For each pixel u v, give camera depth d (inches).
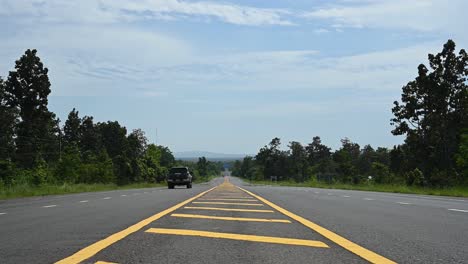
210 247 320.8
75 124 4633.4
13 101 2839.6
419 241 349.4
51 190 1369.3
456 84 2578.7
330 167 5940.0
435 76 2588.6
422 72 2623.0
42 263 266.2
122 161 3821.4
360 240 353.4
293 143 7209.6
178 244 332.5
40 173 1991.9
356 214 561.0
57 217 525.0
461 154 2234.3
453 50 2576.3
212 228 419.8
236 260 277.3
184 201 804.6
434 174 2202.3
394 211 610.2
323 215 545.3
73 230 406.6
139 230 404.5
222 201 804.0
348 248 318.0
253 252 303.1
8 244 331.9
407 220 494.6
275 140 7234.3
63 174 2357.3
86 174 2536.9
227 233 387.5
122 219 495.8
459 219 507.5
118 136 4859.7
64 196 1100.5
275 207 664.4
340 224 454.3
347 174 4224.9
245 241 346.9
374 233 391.9
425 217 528.7
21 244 331.9
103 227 426.9
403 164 2881.4
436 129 2596.0
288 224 451.5
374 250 311.0
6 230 410.3
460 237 370.6
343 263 269.1
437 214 568.1
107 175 2792.8
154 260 275.9
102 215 543.5
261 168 7618.1
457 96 2529.5
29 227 431.2
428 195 1286.9
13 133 2778.1
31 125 2842.0
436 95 2581.2
